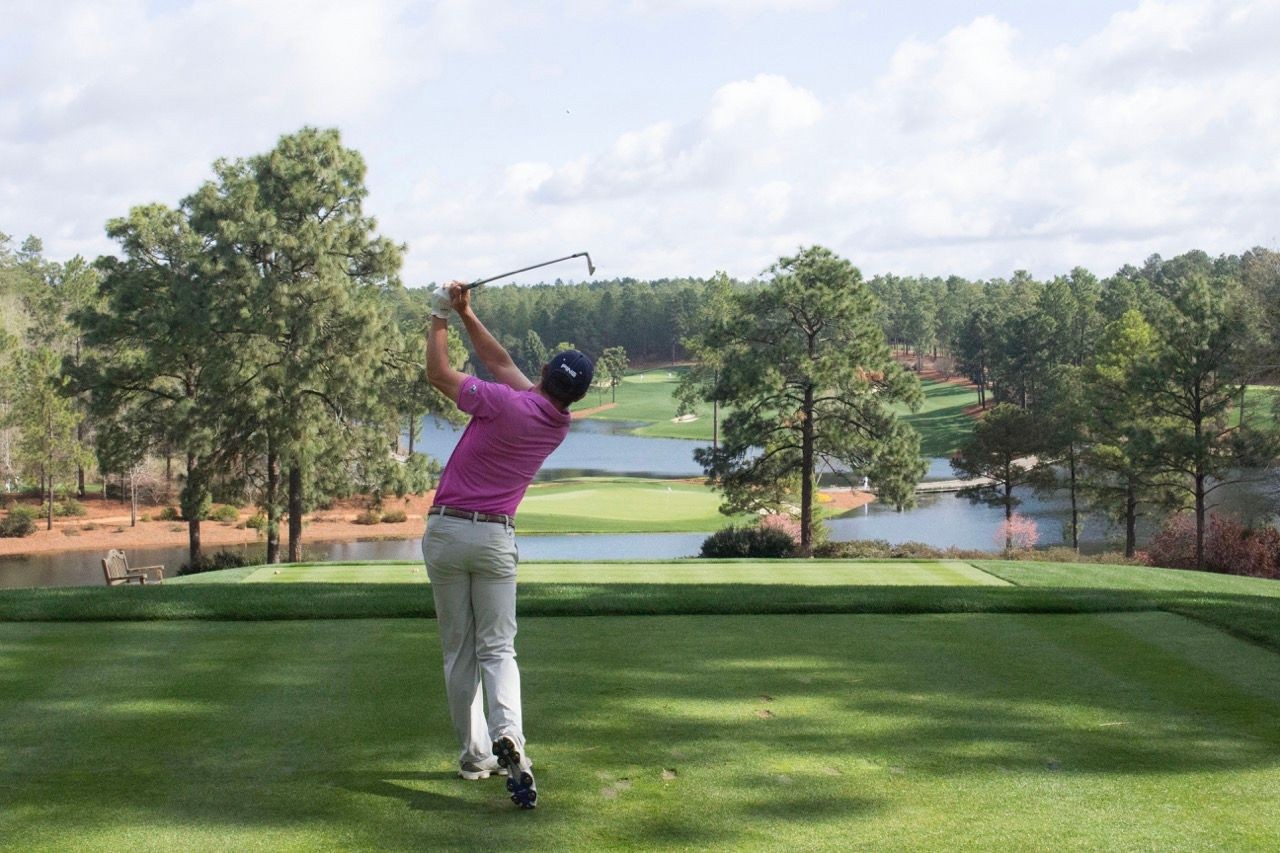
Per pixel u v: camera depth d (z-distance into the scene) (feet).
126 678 18.71
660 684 18.71
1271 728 16.25
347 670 19.38
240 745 15.02
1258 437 105.29
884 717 16.75
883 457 109.40
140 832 11.89
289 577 54.85
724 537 102.63
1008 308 441.68
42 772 13.83
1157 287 422.00
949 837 11.93
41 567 136.87
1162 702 17.74
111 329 105.81
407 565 60.90
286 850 11.43
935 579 52.21
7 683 18.33
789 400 110.22
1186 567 108.27
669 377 506.07
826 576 53.47
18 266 302.04
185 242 106.63
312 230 97.09
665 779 13.80
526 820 12.36
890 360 109.81
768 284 113.19
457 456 14.01
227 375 95.76
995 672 19.79
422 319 263.70
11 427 179.11
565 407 13.89
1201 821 12.42
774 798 13.14
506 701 13.25
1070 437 139.13
